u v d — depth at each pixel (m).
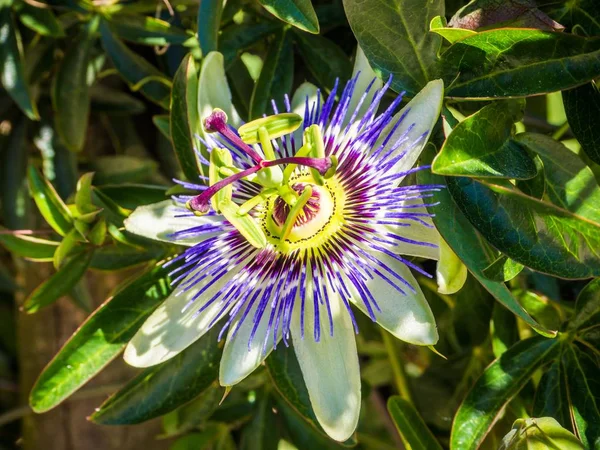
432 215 0.16
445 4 0.18
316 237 0.17
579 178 0.17
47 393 0.18
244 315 0.17
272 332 0.17
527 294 0.19
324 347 0.16
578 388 0.17
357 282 0.16
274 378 0.19
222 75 0.18
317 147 0.17
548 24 0.17
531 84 0.16
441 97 0.16
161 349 0.17
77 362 0.18
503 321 0.19
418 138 0.16
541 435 0.16
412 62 0.17
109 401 0.19
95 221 0.20
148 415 0.19
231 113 0.18
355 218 0.17
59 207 0.20
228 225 0.17
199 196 0.16
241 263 0.17
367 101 0.17
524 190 0.16
